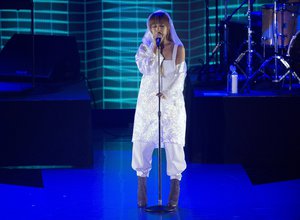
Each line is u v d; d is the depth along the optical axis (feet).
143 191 49.01
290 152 60.95
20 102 59.62
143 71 46.78
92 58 80.07
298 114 60.54
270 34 69.41
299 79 64.39
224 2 80.59
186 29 80.79
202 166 60.64
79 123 60.29
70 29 79.56
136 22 79.71
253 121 60.80
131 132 76.89
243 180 56.18
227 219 46.73
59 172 59.06
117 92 80.59
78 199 51.31
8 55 71.92
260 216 47.32
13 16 78.84
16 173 58.85
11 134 59.88
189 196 51.80
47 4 79.00
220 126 61.11
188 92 72.23
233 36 75.05
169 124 47.01
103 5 79.30
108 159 63.77
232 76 62.34
